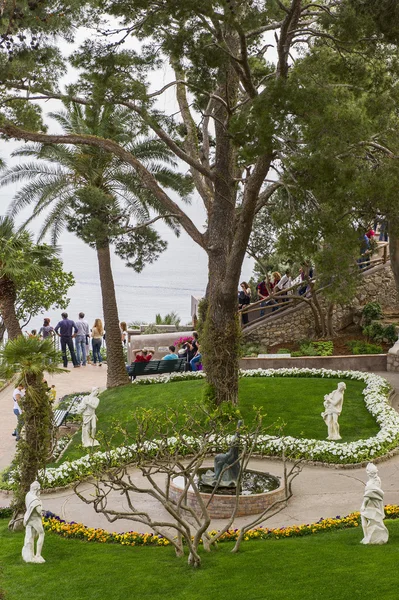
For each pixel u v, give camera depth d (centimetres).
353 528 1476
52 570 1326
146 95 1933
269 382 2619
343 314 3125
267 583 1165
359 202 1625
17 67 1953
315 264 1809
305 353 2883
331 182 1590
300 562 1258
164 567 1294
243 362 2847
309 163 1571
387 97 1741
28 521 1377
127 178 2742
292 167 1661
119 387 2752
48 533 1573
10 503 1711
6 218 2959
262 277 3656
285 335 3109
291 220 1700
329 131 1568
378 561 1215
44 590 1223
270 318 3100
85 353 3319
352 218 1714
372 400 2362
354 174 1597
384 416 2212
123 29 1878
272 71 2278
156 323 4106
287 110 1591
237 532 1487
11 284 2828
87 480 1942
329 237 1677
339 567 1206
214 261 2284
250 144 1652
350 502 1689
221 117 2242
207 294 2533
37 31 1762
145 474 1249
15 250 2895
